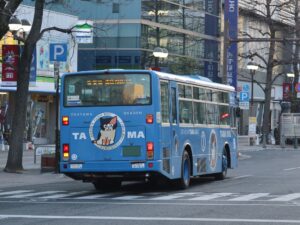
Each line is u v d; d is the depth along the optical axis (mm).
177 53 68688
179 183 22922
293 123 66000
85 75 21672
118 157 21078
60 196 20844
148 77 21094
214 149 26828
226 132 28891
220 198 19750
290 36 82188
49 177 28562
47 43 48250
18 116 29609
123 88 21250
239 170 34438
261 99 85750
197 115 24859
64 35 49594
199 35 72812
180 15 69562
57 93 27891
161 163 20953
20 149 29906
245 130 80000
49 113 51156
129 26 62969
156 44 65688
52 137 51250
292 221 14312
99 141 21281
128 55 63094
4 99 45906
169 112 21906
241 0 77938
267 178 28500
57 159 29219
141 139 20922
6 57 29516
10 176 28391
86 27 44625
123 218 14930
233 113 30281
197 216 15258
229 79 62438
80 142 21516
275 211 16234
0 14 27969
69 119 21688
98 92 21484
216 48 76188
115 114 21172
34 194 21531
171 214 15672
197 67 71812
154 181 24719
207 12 74375
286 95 76500
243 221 14320
